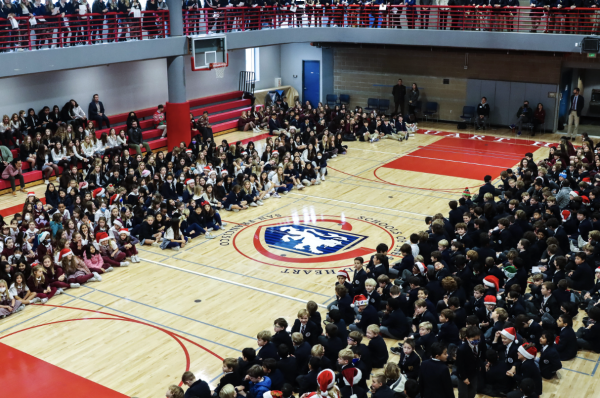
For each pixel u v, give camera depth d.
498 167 28.50
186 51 29.34
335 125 34.97
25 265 16.48
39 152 25.88
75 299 16.61
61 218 19.56
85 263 17.97
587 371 12.82
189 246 20.25
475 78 36.19
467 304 13.88
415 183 26.52
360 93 40.12
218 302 16.39
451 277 13.77
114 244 18.72
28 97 27.91
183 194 22.95
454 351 12.05
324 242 20.39
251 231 21.45
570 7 29.72
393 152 31.75
